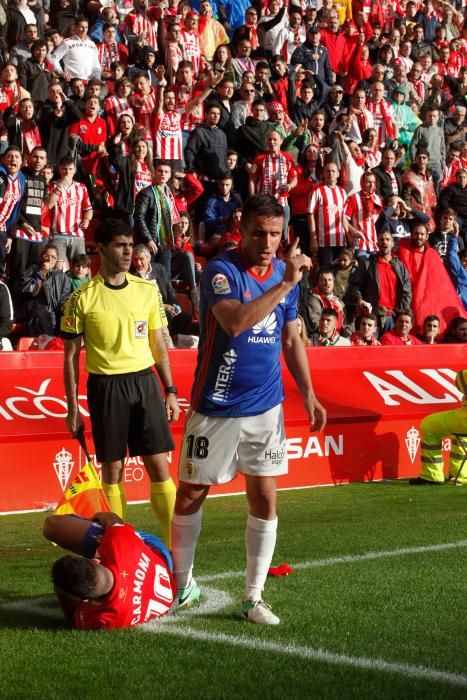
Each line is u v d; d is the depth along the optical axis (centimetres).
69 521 959
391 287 2675
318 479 1878
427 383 2061
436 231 2972
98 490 1016
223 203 2773
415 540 1347
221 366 912
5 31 2917
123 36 3189
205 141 2842
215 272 894
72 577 863
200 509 972
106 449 1126
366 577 1123
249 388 919
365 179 2869
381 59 3700
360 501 1703
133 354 1130
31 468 1599
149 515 1554
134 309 1130
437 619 948
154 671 796
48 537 969
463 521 1501
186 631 905
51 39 2948
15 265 2327
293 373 969
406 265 2808
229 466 931
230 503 1669
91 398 1130
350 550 1279
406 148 3481
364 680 777
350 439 1919
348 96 3594
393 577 1123
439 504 1672
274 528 947
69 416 1145
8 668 806
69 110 2608
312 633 899
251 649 853
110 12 3105
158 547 967
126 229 1130
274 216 883
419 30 4078
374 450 1947
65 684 768
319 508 1630
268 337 915
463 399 1864
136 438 1135
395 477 1970
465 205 3212
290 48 3550
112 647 858
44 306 2225
